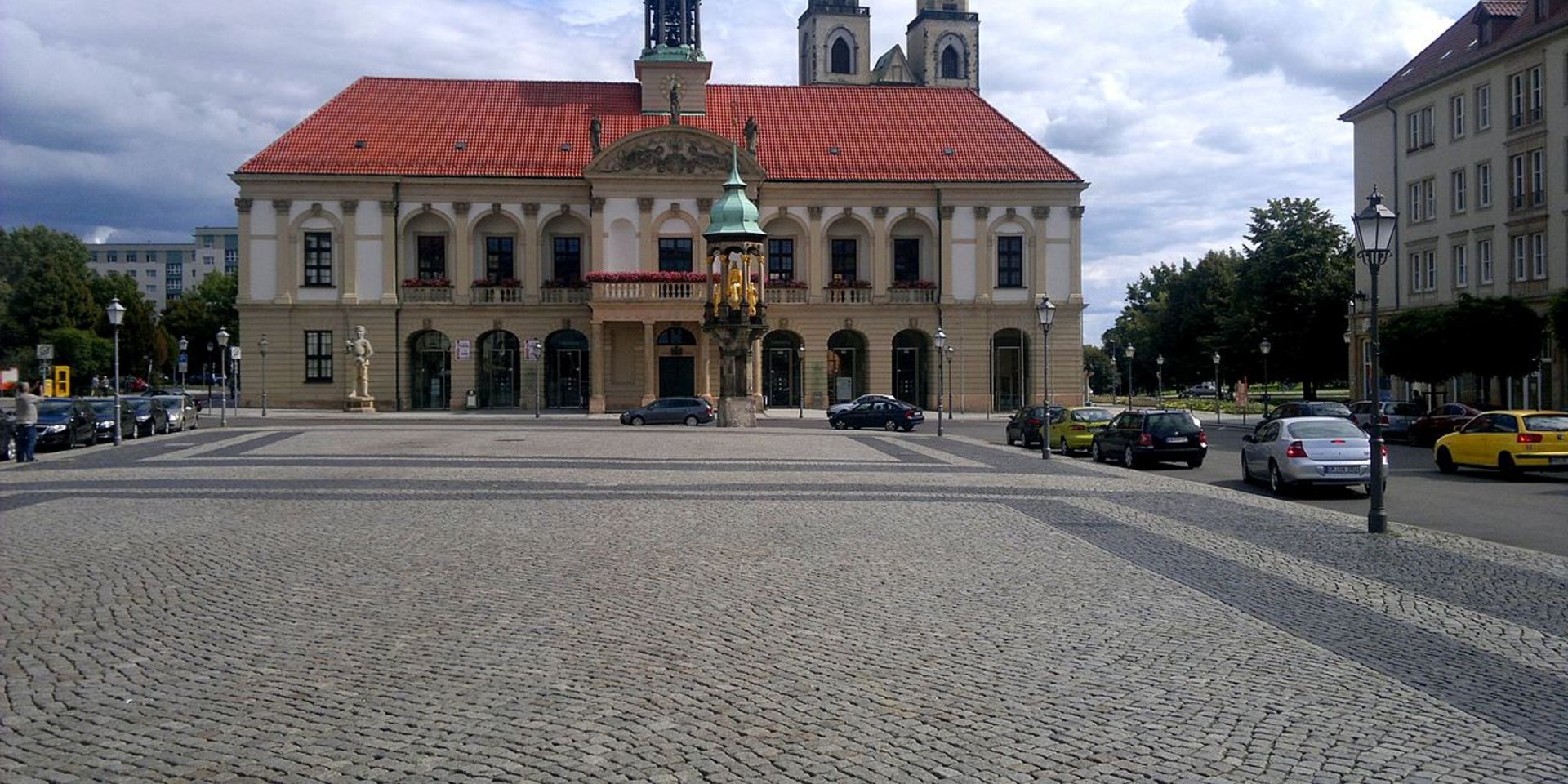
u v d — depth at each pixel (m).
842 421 58.75
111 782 7.42
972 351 79.69
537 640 11.23
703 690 9.55
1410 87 67.06
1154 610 12.93
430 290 76.69
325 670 10.09
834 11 123.81
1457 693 9.70
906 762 7.89
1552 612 13.11
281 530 18.77
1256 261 91.19
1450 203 64.56
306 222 76.00
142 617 12.17
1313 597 13.82
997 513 21.73
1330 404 51.41
